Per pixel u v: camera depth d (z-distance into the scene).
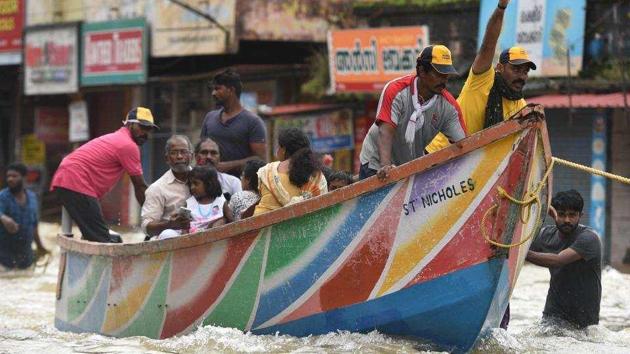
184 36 73.31
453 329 24.31
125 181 83.25
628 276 48.44
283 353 24.25
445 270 23.86
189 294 27.23
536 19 57.56
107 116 88.31
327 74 66.69
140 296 28.64
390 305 24.52
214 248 26.48
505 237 23.44
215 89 34.94
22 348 27.36
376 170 26.28
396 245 24.16
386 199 24.08
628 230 57.28
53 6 83.69
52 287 44.56
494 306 24.12
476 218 23.53
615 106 53.12
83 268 31.42
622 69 53.16
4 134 97.62
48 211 91.50
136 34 76.06
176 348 25.98
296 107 68.69
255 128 34.78
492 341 25.56
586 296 29.11
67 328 32.53
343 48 64.12
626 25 56.00
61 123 91.88
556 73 56.91
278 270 25.52
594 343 27.67
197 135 80.25
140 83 76.12
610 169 57.69
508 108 26.69
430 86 24.92
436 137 26.67
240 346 25.19
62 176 34.75
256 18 69.69
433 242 23.88
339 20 69.94
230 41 70.31
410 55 62.00
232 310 26.48
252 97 74.81
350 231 24.53
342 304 24.98
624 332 30.41
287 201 27.17
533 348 26.38
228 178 32.50
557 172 59.25
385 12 65.88
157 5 75.06
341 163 69.19
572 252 28.56
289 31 69.69
